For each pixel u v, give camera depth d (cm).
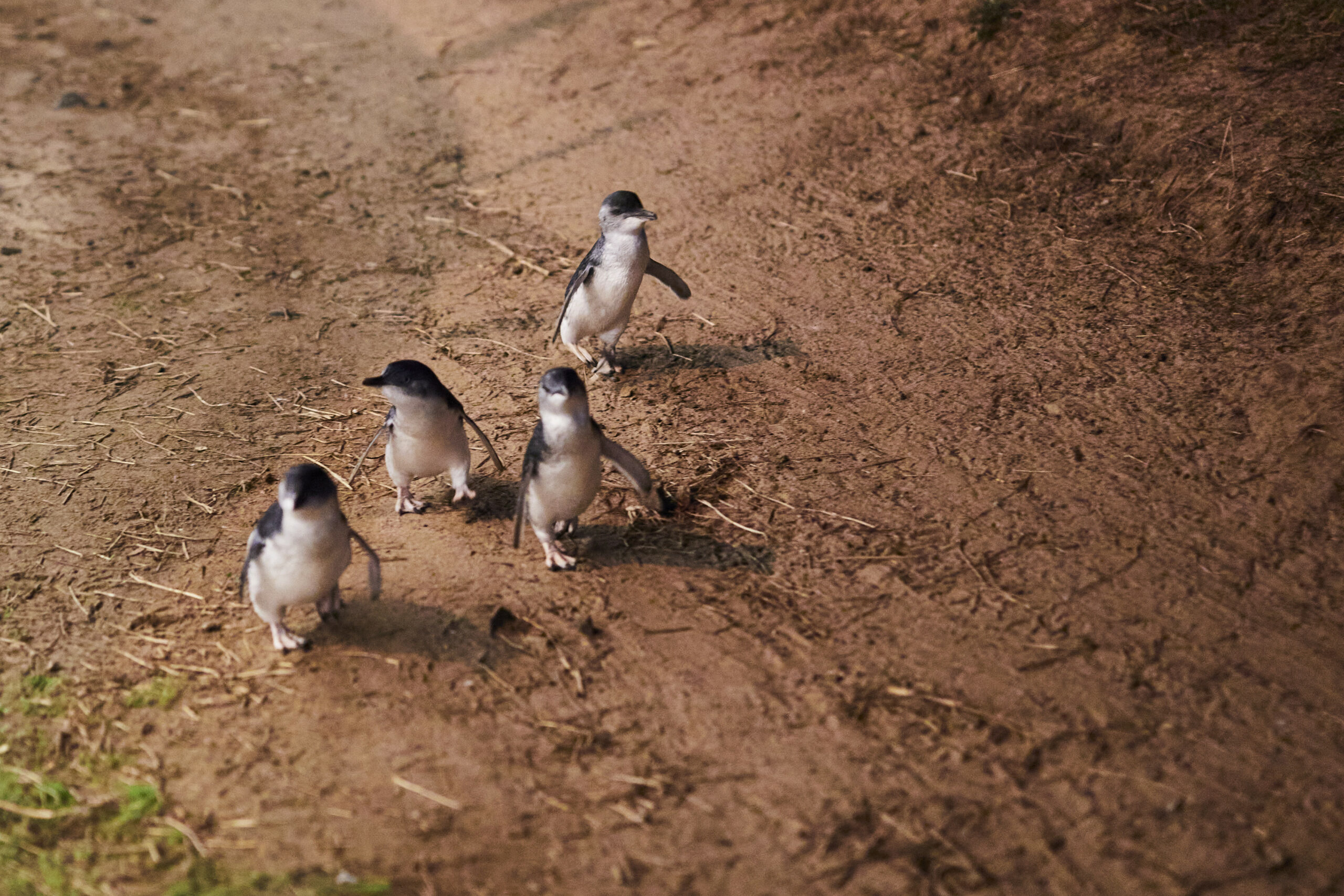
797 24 1134
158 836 397
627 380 689
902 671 448
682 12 1225
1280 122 765
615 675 459
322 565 444
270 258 880
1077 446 573
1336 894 348
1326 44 824
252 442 648
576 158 1005
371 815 401
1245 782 388
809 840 380
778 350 701
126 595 525
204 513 586
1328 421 550
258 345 756
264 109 1177
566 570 522
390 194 982
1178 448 561
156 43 1375
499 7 1360
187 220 949
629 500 573
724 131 1002
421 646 480
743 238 841
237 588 526
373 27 1382
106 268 872
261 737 438
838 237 823
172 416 676
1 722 453
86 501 598
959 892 358
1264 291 669
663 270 679
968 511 537
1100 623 462
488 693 454
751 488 573
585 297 655
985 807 387
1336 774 387
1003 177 854
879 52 1045
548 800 404
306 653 479
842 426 617
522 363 715
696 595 500
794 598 494
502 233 901
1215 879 355
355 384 704
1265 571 480
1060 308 698
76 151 1091
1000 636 461
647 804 399
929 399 631
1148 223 765
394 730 438
